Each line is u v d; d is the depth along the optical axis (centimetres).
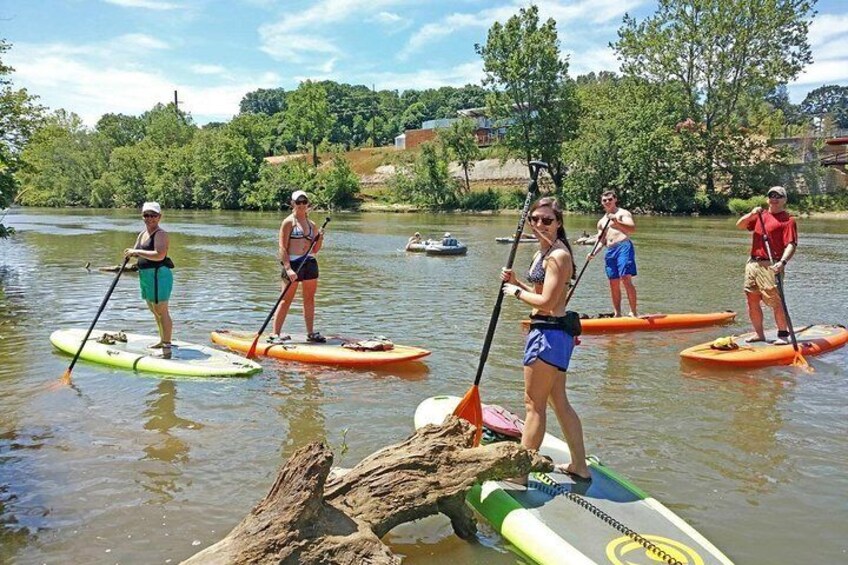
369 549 390
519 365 827
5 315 1134
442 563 411
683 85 4759
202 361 801
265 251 2278
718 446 581
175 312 1161
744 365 817
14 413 652
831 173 4628
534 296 471
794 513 469
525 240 2658
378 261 1981
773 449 575
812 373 794
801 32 4472
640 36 4834
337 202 6141
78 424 624
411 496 429
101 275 1645
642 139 4488
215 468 532
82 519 455
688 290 1419
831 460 554
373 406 673
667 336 988
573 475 488
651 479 519
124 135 10719
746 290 905
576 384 755
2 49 2336
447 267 1828
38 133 2506
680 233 3034
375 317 1123
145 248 809
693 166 4500
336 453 558
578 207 4853
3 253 2167
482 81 5400
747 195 4650
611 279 1058
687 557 392
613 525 425
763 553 420
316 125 7950
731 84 4609
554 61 5191
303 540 382
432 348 911
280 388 731
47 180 7894
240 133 6900
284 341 889
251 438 591
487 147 7038
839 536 440
